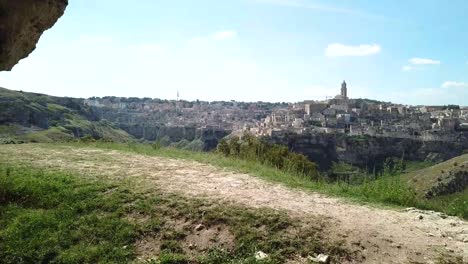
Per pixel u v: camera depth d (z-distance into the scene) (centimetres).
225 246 708
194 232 754
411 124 10200
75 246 735
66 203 880
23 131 6612
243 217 787
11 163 1251
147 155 1597
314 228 752
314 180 1301
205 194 931
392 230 775
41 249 728
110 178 1068
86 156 1486
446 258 674
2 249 731
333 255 679
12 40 859
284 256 676
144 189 949
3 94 7788
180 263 673
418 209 957
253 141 1947
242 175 1226
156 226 774
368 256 676
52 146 1772
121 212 831
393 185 1095
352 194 1072
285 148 1961
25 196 908
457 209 979
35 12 868
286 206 873
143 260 690
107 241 743
